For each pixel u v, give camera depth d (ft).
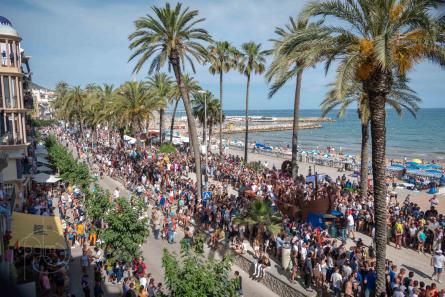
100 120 199.93
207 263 39.34
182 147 201.87
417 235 60.23
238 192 99.14
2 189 68.64
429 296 39.14
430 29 39.01
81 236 69.97
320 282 48.21
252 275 58.34
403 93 82.48
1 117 89.97
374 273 44.57
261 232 64.13
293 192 80.43
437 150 266.36
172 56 92.48
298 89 106.52
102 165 148.46
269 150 223.71
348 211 67.87
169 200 93.04
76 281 56.24
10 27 91.40
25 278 52.11
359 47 42.09
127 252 53.16
